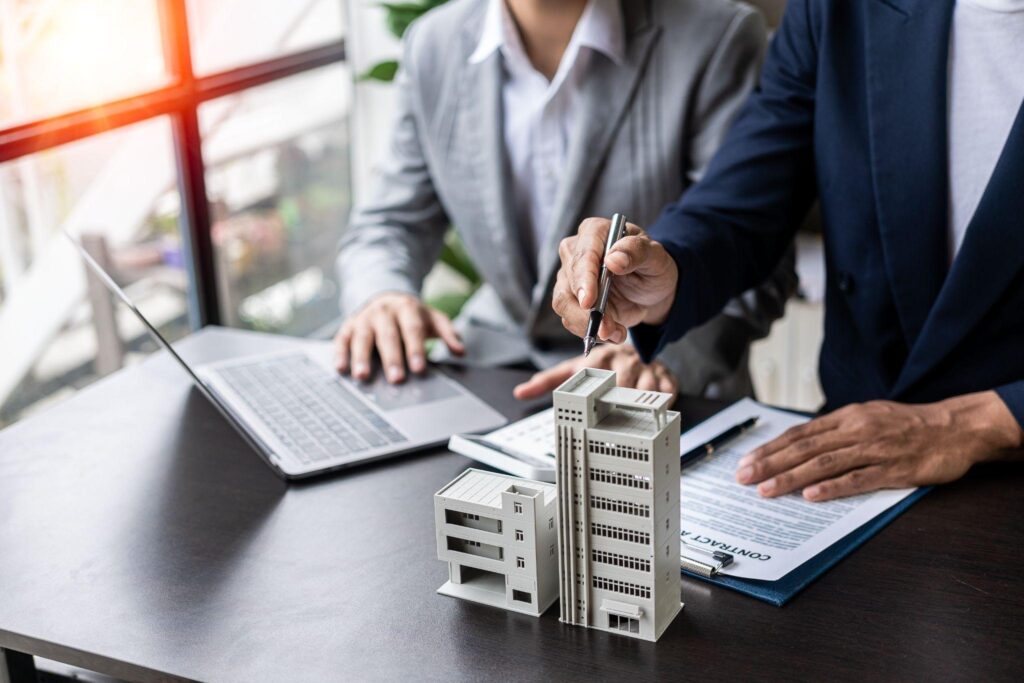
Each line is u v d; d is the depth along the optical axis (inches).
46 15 72.4
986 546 33.4
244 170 98.3
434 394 47.7
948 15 42.9
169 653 29.5
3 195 83.0
